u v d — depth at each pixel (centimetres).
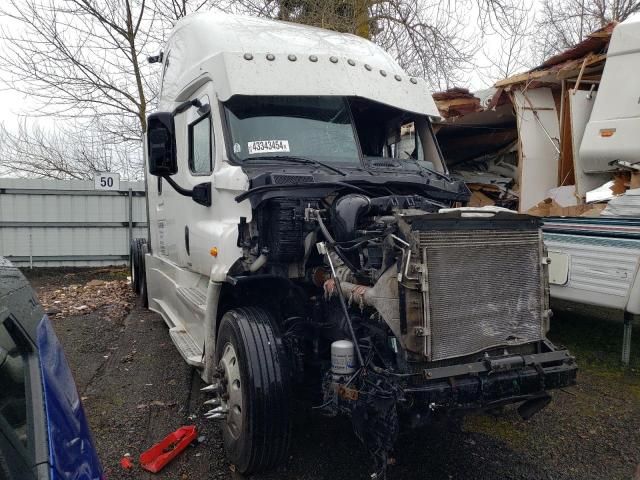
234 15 516
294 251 366
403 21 1049
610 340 623
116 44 1300
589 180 655
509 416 443
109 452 391
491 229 313
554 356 318
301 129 433
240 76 414
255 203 366
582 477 354
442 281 294
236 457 349
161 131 405
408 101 479
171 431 425
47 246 1270
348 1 972
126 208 1301
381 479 301
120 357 614
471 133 945
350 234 340
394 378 285
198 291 489
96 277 1209
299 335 375
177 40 549
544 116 777
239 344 344
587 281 559
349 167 423
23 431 174
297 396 397
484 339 306
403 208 357
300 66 437
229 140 412
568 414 445
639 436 409
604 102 619
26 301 237
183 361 595
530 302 325
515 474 357
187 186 491
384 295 299
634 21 600
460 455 381
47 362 214
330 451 386
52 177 1798
